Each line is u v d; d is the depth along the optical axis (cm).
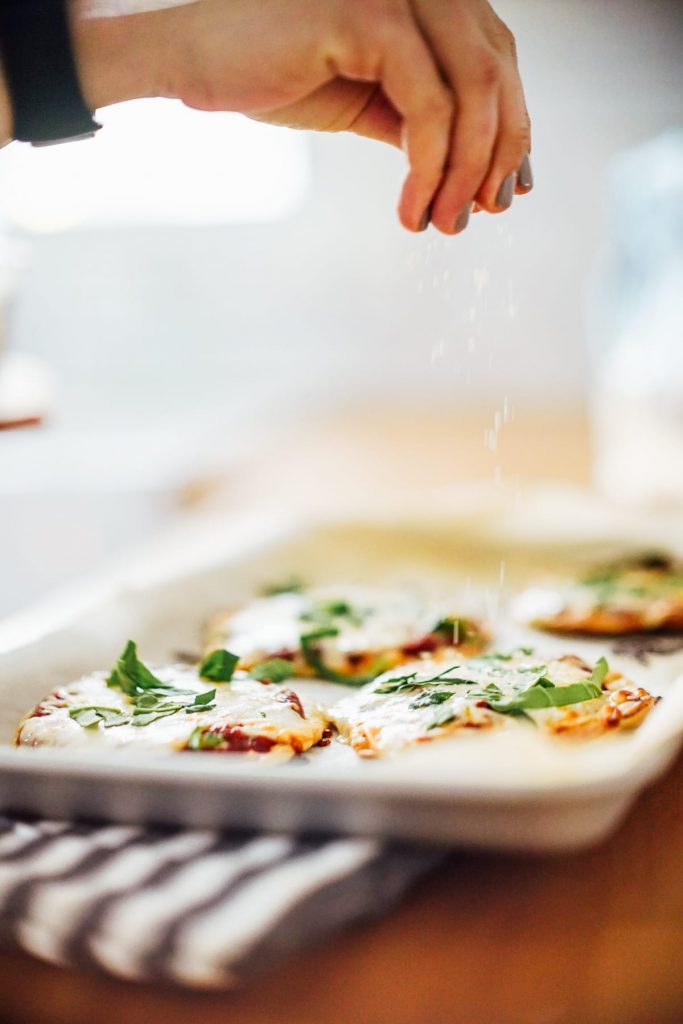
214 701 48
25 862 35
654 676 55
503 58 42
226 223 237
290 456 145
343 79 45
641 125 233
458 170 42
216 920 33
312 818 35
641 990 33
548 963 34
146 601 59
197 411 121
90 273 208
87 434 107
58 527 89
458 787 34
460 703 45
